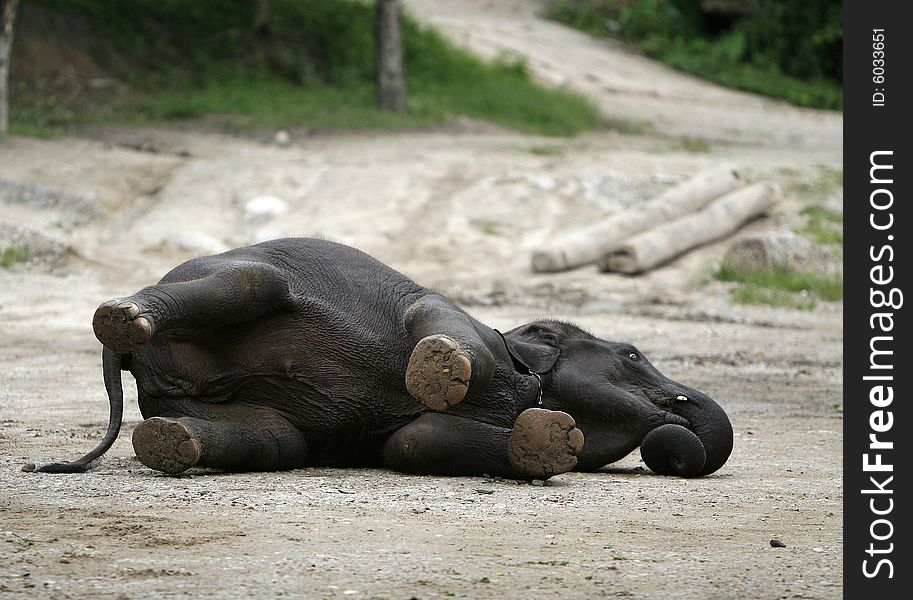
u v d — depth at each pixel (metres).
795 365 17.05
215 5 42.88
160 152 32.16
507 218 28.25
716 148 38.38
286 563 5.59
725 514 7.14
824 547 6.23
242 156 31.95
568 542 6.22
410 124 37.75
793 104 50.62
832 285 24.05
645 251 25.00
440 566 5.61
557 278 24.81
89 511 6.71
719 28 58.81
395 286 8.55
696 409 8.70
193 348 8.21
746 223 28.69
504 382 8.35
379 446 8.50
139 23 40.91
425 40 45.12
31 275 22.55
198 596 5.01
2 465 8.35
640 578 5.46
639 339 19.11
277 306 8.17
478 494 7.59
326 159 31.95
